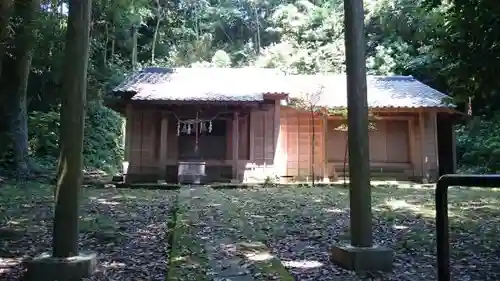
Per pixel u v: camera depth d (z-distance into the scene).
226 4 30.81
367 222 4.01
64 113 3.66
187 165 13.03
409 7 20.83
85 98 3.76
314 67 22.91
